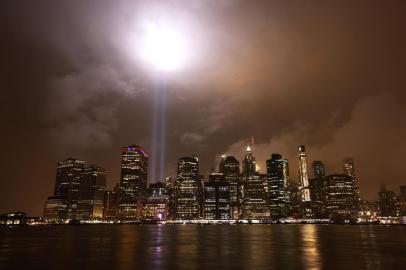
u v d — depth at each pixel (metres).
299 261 63.22
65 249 92.38
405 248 90.69
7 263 63.00
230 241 126.75
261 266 57.09
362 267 55.19
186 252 82.06
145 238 153.62
